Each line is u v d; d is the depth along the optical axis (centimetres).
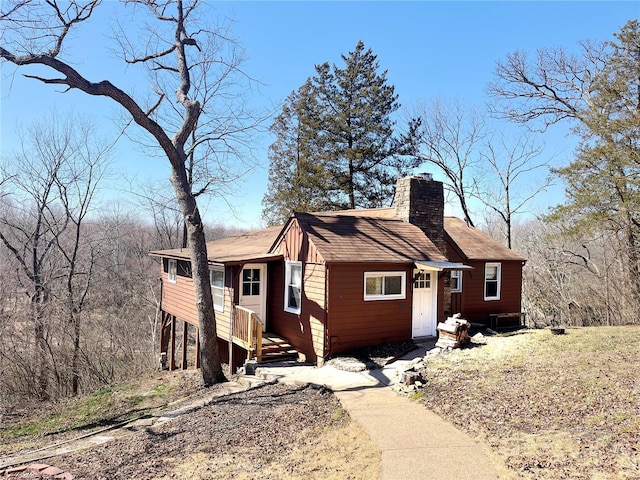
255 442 750
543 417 700
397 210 1652
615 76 1878
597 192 1781
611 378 821
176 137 1302
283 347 1377
